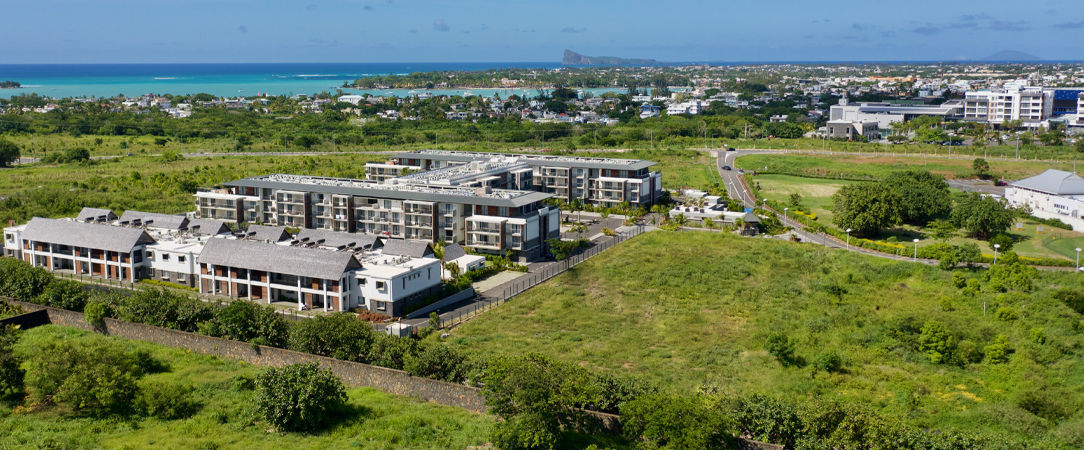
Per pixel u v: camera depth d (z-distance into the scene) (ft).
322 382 278.67
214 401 299.58
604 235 632.38
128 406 290.15
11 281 422.82
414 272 444.55
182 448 255.09
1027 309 420.77
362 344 336.70
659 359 372.17
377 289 431.02
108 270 499.10
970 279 465.47
